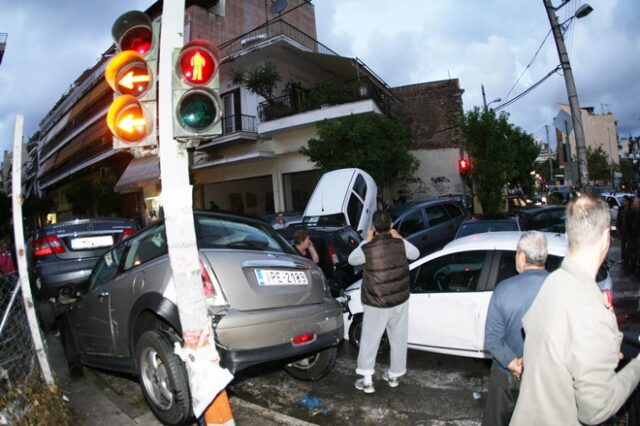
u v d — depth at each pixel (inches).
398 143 685.9
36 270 291.1
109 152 1091.3
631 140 2701.8
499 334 108.5
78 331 201.2
